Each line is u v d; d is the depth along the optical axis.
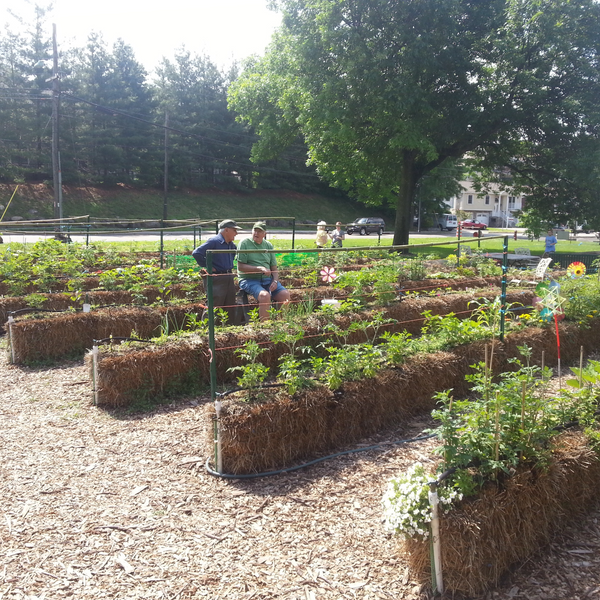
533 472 2.98
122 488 3.62
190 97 47.47
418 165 22.59
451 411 3.18
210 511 3.37
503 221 72.19
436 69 18.31
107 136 41.50
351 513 3.34
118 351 5.28
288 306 6.58
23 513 3.30
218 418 3.79
